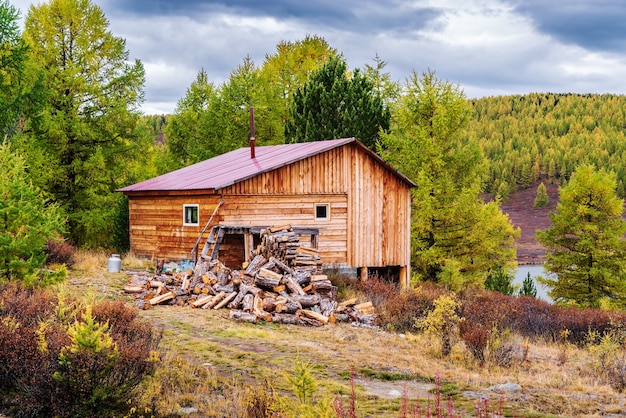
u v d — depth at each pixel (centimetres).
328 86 4072
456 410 919
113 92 3216
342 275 2514
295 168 2562
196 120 4744
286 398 682
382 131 3403
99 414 756
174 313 1645
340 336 1536
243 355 1194
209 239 2305
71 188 3189
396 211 2823
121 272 2258
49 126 2903
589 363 1379
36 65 2911
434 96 3266
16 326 849
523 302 2509
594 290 3391
